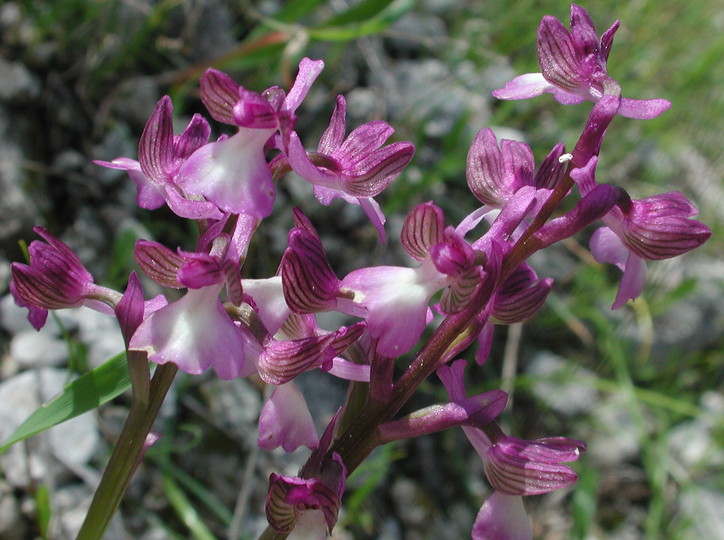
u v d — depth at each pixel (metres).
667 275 0.40
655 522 0.33
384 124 0.18
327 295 0.18
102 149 0.32
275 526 0.18
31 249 0.19
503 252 0.18
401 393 0.18
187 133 0.19
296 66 0.36
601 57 0.19
